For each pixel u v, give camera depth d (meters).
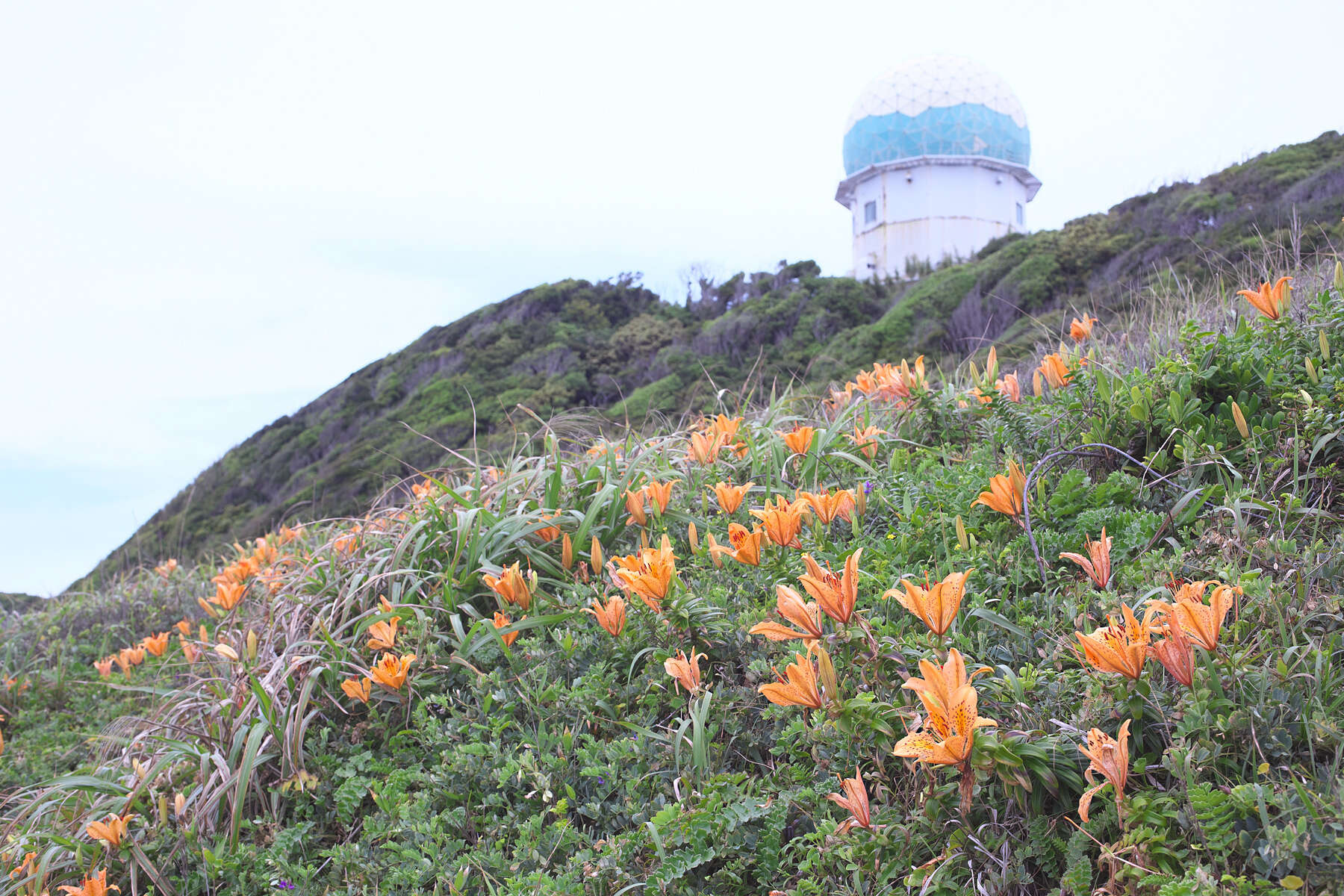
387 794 2.33
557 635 2.65
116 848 2.48
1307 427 2.29
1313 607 1.74
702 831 1.72
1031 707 1.65
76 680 4.96
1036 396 3.42
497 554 3.23
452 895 1.84
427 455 10.98
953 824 1.57
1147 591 1.93
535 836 2.00
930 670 1.41
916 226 33.12
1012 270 15.08
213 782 2.69
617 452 4.21
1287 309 2.77
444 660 2.85
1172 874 1.24
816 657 1.80
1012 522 2.55
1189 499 2.29
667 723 2.30
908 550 2.56
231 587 3.80
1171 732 1.54
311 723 2.89
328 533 4.62
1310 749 1.43
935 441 3.77
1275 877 1.25
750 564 2.50
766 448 3.71
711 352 16.95
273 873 2.25
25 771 3.87
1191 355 2.87
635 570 2.36
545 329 19.41
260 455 20.50
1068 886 1.37
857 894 1.54
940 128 32.59
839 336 16.36
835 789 1.77
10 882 2.60
